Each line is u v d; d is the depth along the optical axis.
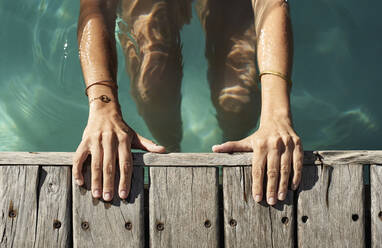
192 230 0.69
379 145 0.98
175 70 0.99
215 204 0.69
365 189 0.74
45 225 0.68
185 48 1.01
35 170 0.69
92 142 0.69
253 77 0.97
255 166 0.68
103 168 0.67
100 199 0.68
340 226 0.70
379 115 1.01
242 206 0.69
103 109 0.72
